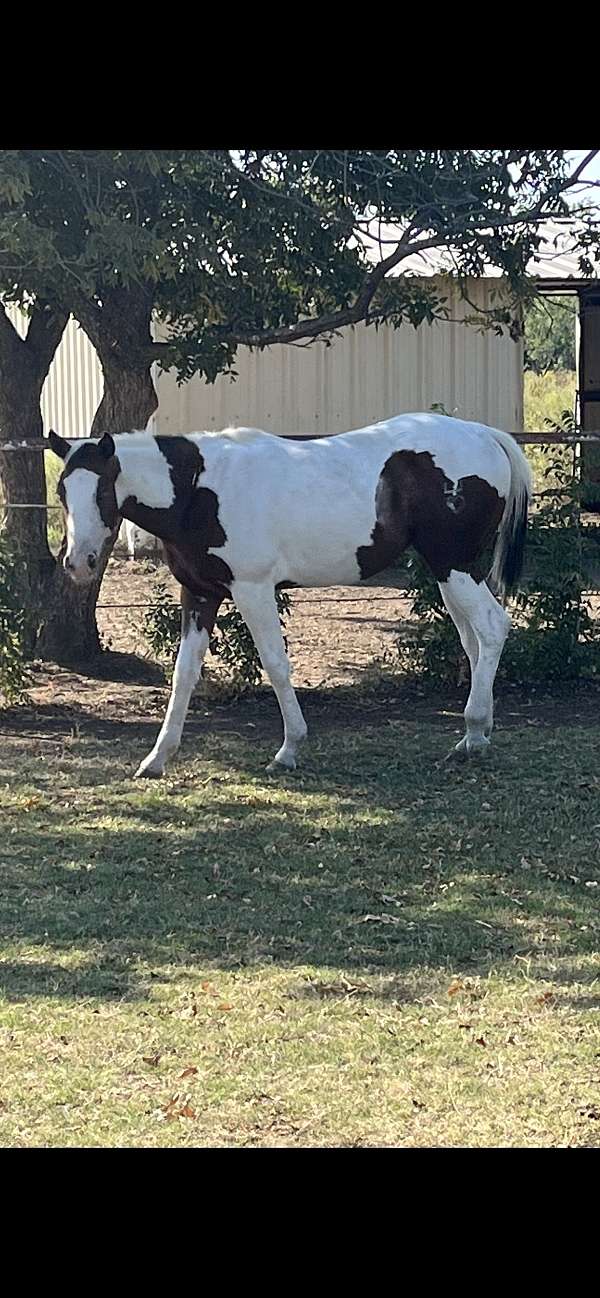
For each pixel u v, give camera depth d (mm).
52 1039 4781
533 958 5488
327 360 17938
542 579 10453
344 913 6016
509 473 8586
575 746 8727
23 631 9891
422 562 10289
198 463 8078
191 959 5508
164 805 7613
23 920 5945
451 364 18359
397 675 10688
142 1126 4195
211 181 9672
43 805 7613
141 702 10141
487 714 8531
